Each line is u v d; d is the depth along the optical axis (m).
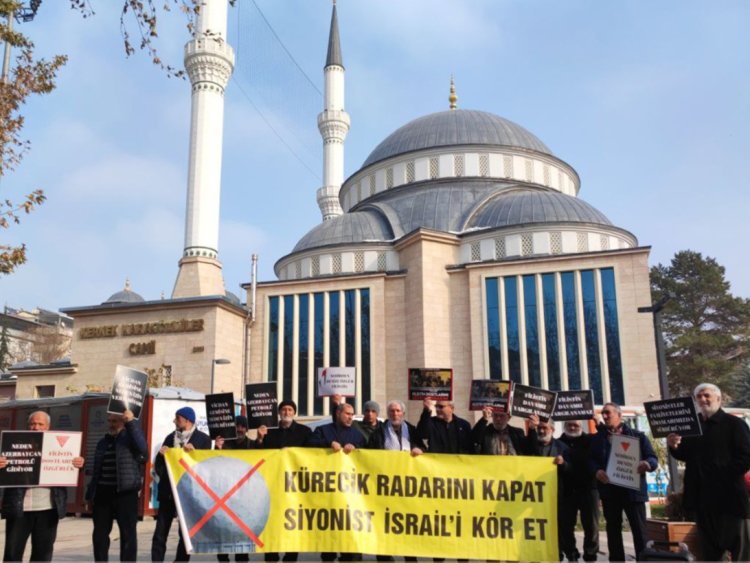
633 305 37.94
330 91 72.25
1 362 88.19
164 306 41.25
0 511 9.95
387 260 45.88
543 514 9.31
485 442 10.73
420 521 9.37
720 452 8.82
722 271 67.06
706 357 61.75
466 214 47.19
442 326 41.53
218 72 45.94
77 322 42.94
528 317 39.88
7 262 16.94
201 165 44.56
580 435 11.58
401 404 10.73
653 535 13.68
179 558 10.80
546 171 54.19
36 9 17.78
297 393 42.88
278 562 10.34
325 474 9.56
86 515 22.14
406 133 56.50
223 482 9.54
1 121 16.11
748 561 8.53
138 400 10.51
